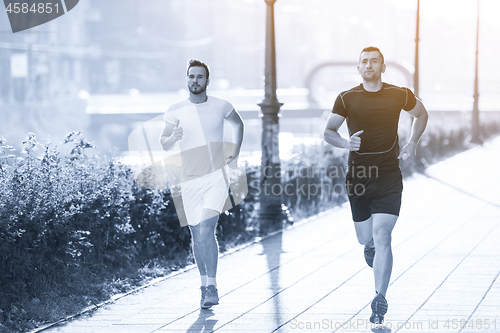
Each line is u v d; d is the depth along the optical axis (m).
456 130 27.36
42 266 6.10
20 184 6.25
